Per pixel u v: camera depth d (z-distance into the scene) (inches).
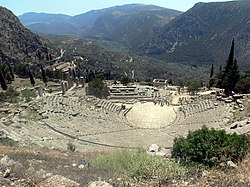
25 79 4813.0
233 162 519.5
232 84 2637.8
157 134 1779.0
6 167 508.1
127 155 589.6
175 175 468.4
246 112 1705.2
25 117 1820.9
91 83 3053.6
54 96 2508.6
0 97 2608.3
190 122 1977.1
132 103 2856.8
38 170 514.3
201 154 539.2
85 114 2153.1
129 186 429.4
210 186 406.6
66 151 934.4
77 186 426.0
